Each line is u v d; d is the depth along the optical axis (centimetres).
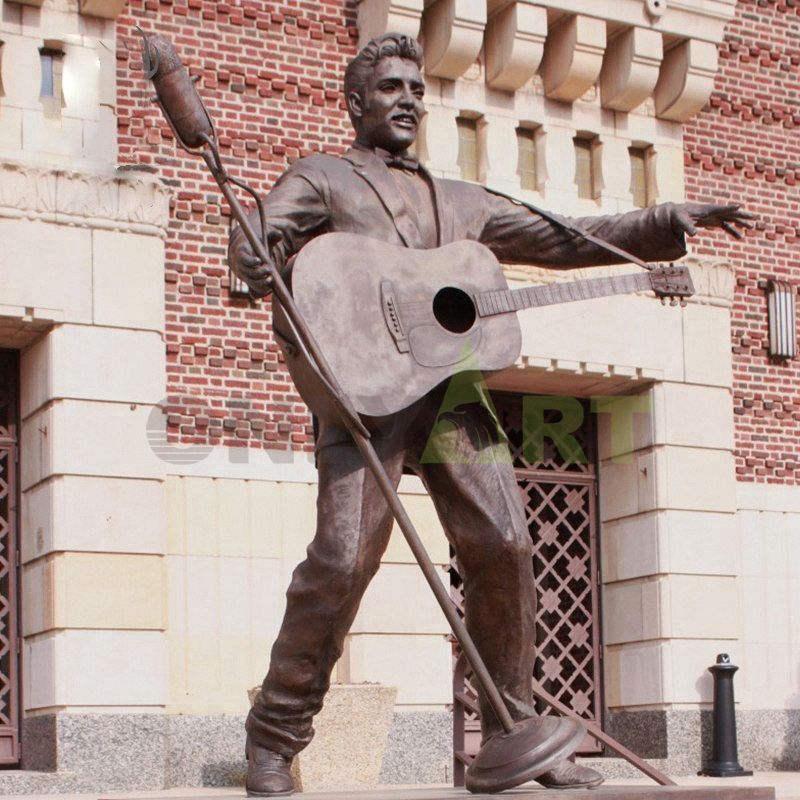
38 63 1659
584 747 1964
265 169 1784
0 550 1698
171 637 1684
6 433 1714
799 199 2116
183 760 1659
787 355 2066
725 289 2016
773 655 2014
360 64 785
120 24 1733
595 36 1905
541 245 797
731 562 1973
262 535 1739
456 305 752
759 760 1975
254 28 1800
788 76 2133
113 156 1686
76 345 1634
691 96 1994
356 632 1753
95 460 1630
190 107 704
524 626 745
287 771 748
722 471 1984
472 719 1831
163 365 1686
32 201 1625
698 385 1980
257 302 1762
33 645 1650
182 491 1711
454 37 1827
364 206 755
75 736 1577
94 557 1616
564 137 1947
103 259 1655
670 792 702
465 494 741
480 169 1898
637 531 1973
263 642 1725
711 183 2059
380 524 730
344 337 708
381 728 1565
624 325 1936
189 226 1738
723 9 1991
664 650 1920
